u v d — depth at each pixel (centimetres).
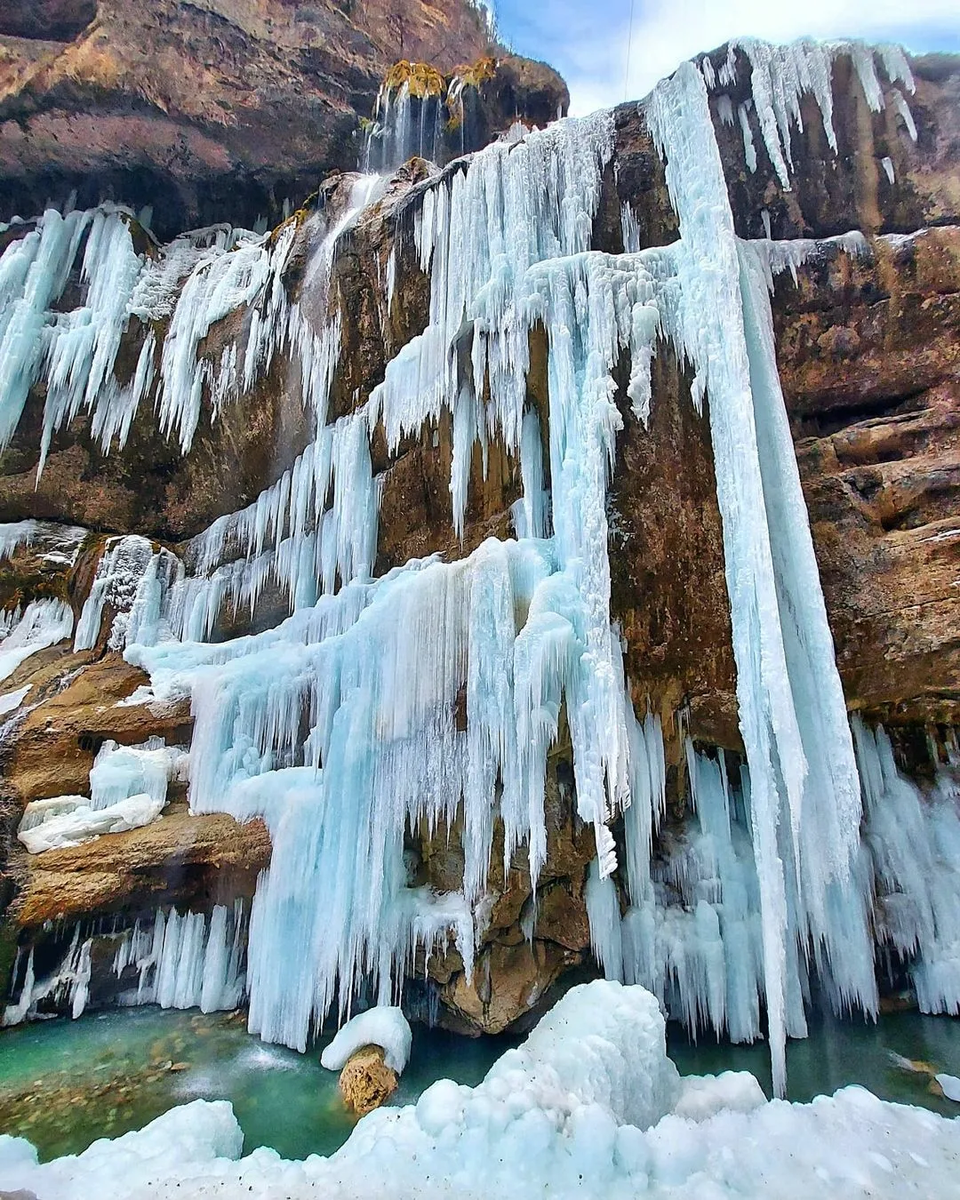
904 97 654
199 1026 611
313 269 855
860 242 638
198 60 1112
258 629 923
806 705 558
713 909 620
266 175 1232
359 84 1279
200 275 988
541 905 607
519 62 1227
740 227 677
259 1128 457
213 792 713
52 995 627
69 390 993
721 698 611
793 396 679
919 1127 407
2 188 1187
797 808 504
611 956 598
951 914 646
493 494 703
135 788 736
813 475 652
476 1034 578
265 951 604
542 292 623
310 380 853
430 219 736
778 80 652
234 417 927
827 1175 358
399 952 591
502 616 575
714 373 574
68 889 635
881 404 677
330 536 832
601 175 679
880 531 624
